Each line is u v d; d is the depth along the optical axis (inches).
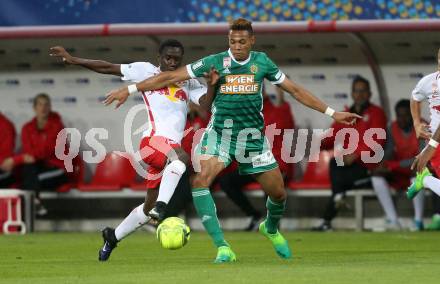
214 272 1049.5
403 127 2123.5
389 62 2192.4
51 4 1989.4
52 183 2181.3
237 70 1197.7
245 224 2223.2
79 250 1536.7
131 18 1968.5
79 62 1283.2
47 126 2176.4
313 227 2156.7
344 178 2089.1
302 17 1947.6
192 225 2215.8
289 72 2225.6
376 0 1942.7
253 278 978.1
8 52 2225.6
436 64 2185.0
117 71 1298.0
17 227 2139.5
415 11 1939.0
